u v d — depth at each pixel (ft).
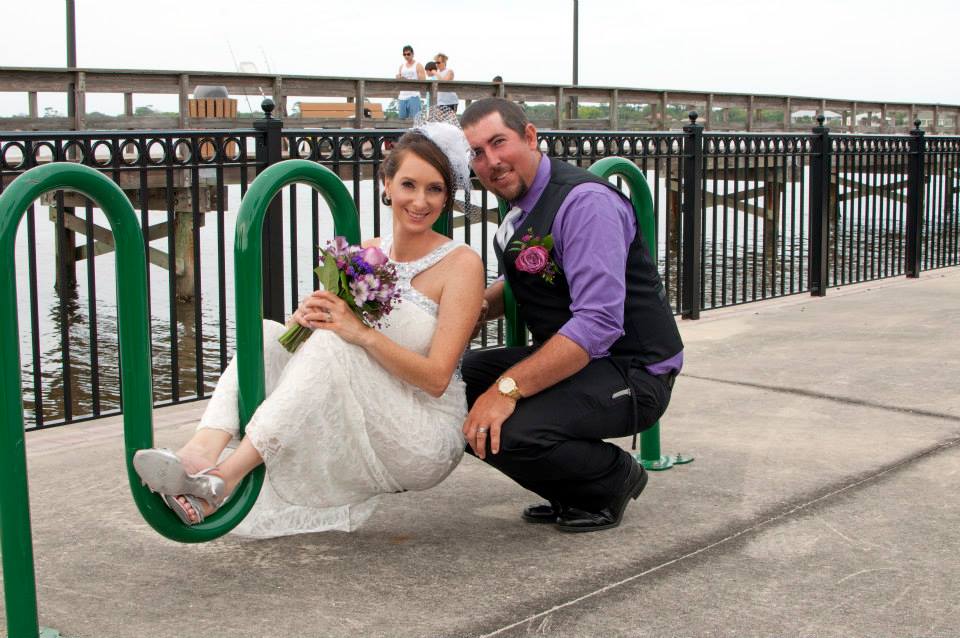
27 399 25.53
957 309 23.71
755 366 18.03
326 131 16.71
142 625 8.36
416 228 9.64
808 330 21.45
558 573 9.34
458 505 11.27
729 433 13.93
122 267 8.21
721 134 23.72
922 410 14.96
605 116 69.36
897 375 17.13
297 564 9.60
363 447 9.23
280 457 8.93
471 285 9.69
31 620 7.87
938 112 101.24
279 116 51.78
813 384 16.63
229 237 57.06
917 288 27.71
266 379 9.71
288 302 35.09
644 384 10.27
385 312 9.05
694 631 8.20
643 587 9.02
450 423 9.83
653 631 8.21
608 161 12.06
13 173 13.67
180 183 45.11
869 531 10.30
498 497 11.54
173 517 8.55
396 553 9.86
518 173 10.16
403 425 9.30
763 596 8.82
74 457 13.21
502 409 9.77
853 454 12.87
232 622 8.39
